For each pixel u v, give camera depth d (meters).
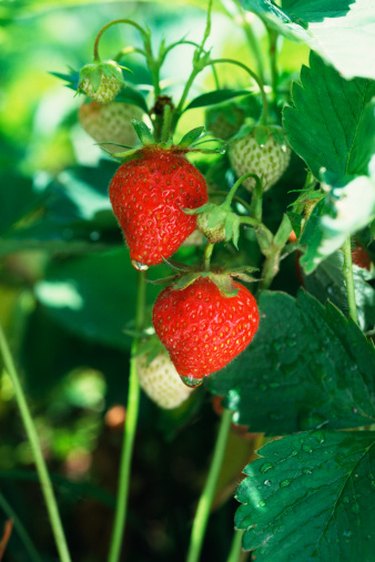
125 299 0.59
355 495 0.35
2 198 0.61
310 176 0.36
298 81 0.36
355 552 0.35
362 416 0.37
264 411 0.38
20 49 0.85
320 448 0.36
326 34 0.32
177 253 0.45
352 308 0.37
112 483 0.62
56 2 0.49
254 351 0.38
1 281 0.69
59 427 0.73
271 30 0.42
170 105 0.39
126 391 0.60
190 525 0.58
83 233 0.50
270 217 0.41
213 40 0.67
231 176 0.42
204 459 0.60
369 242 0.38
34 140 0.77
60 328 0.64
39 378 0.65
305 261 0.30
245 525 0.35
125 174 0.35
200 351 0.35
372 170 0.31
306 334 0.38
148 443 0.62
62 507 0.63
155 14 0.73
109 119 0.42
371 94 0.34
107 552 0.61
